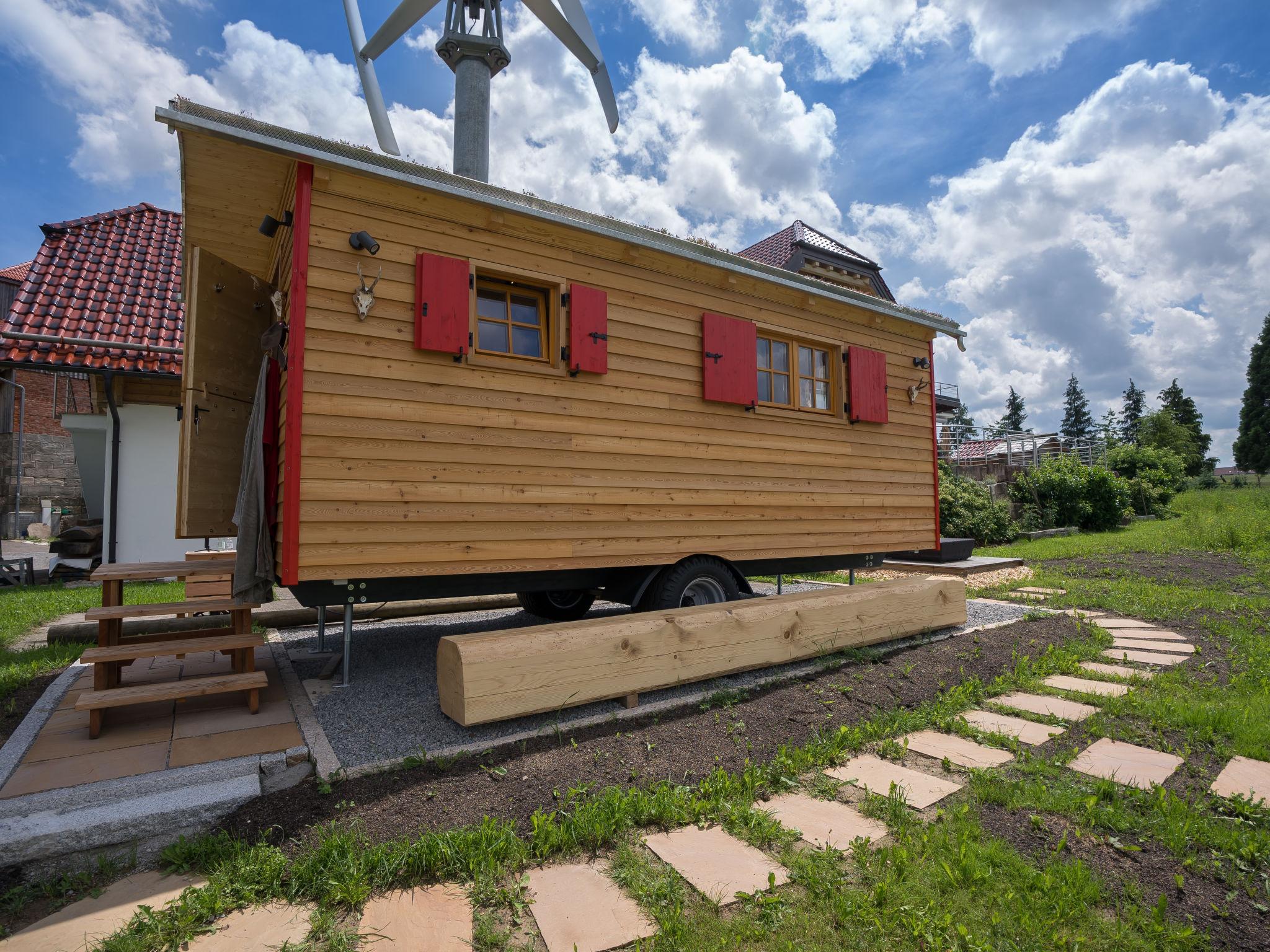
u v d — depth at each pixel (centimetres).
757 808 283
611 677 382
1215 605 726
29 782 281
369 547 402
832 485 658
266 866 233
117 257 1157
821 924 205
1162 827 260
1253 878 232
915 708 408
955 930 200
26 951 197
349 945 198
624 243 512
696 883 227
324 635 576
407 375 423
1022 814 276
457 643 353
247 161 411
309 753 318
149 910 212
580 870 240
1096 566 1076
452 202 445
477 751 327
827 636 492
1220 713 374
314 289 393
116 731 344
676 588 528
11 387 1773
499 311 480
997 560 1107
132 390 957
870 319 702
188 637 439
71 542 1025
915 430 755
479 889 225
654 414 533
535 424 472
